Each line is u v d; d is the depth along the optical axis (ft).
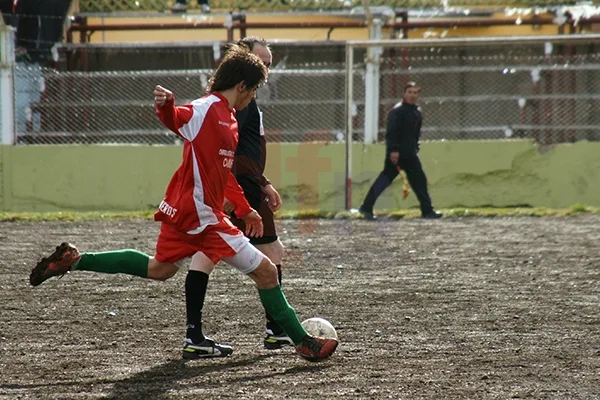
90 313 77.46
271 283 59.06
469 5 208.85
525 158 189.57
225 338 68.59
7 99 186.09
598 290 90.22
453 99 194.39
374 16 206.59
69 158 187.11
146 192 187.62
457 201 189.78
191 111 56.49
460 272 101.60
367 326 72.90
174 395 51.83
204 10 207.41
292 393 52.37
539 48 203.62
